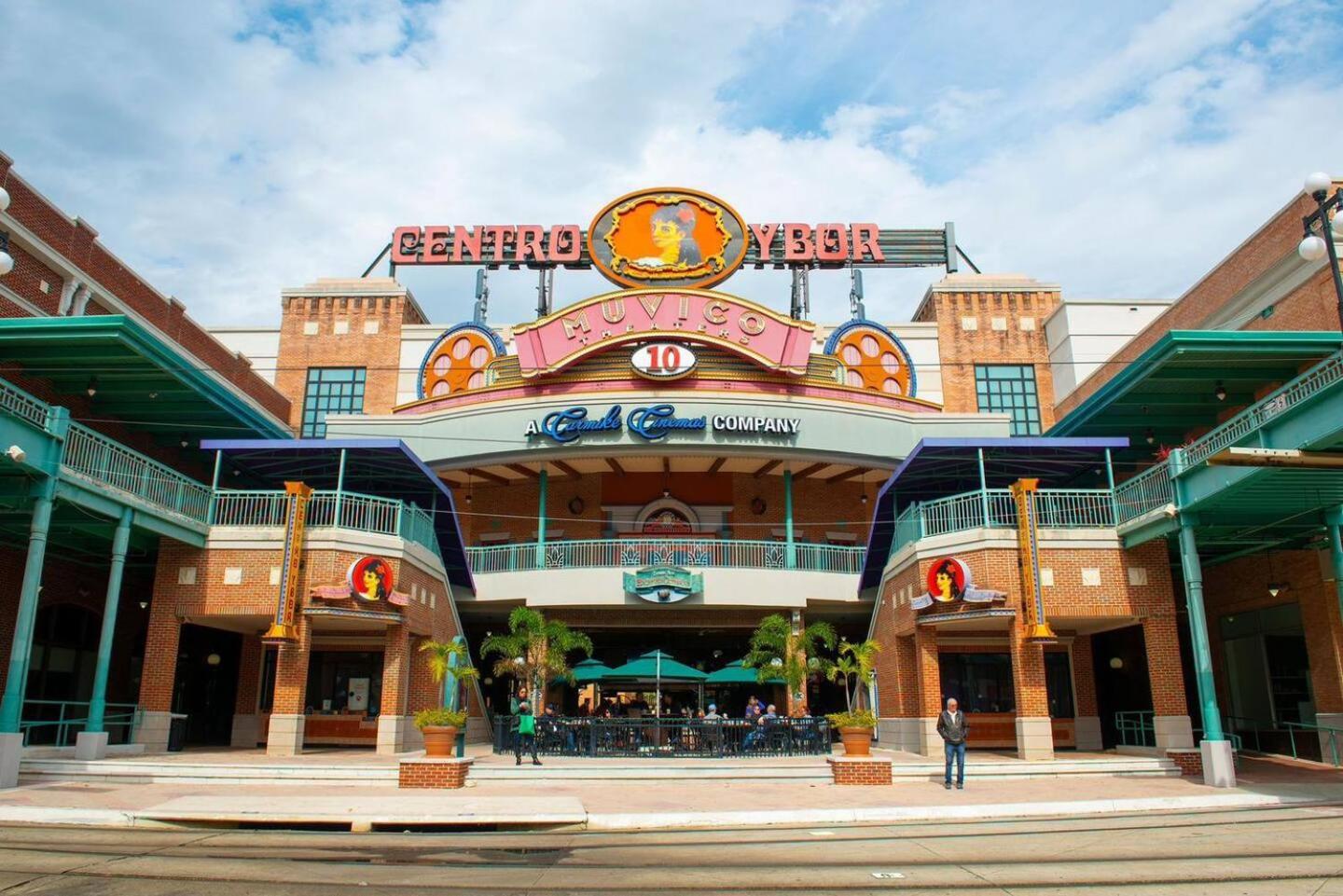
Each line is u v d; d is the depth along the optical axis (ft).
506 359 102.47
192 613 71.87
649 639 105.91
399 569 76.02
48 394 76.02
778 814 44.27
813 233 130.41
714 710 80.69
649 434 96.02
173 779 58.34
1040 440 75.51
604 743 71.36
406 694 76.84
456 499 114.32
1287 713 75.25
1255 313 75.97
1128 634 91.91
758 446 97.09
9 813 42.01
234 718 83.41
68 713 81.51
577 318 99.66
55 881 28.78
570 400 98.22
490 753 76.84
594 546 98.27
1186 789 55.62
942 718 57.57
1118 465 91.20
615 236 114.11
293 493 72.79
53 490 58.03
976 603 70.18
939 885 28.78
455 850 35.37
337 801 44.14
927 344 126.82
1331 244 49.03
